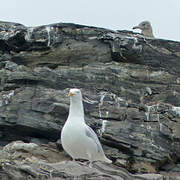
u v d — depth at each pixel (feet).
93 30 69.41
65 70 66.18
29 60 68.54
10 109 60.95
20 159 54.13
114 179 45.55
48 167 46.34
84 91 64.59
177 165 60.85
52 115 61.00
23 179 45.91
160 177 49.37
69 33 69.21
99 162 49.06
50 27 69.21
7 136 62.23
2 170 47.14
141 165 58.70
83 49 68.90
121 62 69.62
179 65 69.72
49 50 68.90
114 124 60.64
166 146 60.85
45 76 64.64
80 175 45.19
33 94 61.98
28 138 62.13
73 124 48.26
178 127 62.23
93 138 48.29
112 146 59.82
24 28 69.41
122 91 66.23
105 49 69.31
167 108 64.13
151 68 68.90
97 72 66.69
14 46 69.31
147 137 60.44
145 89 67.21
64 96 62.18
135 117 62.13
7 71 64.69
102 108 62.39
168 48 70.13
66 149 48.96
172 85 67.77
